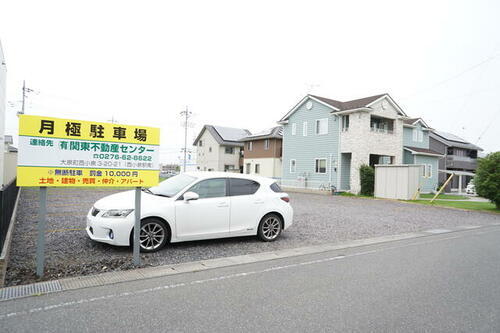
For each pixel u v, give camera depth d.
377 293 4.15
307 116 26.19
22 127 4.14
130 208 5.57
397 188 19.83
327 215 11.58
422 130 29.31
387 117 23.83
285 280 4.56
